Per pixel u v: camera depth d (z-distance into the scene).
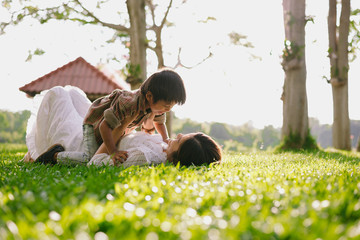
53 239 1.20
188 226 1.37
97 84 12.61
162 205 1.78
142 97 3.55
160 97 3.46
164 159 3.76
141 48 10.99
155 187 2.10
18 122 21.17
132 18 11.01
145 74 11.05
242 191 2.05
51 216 1.43
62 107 4.38
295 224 1.37
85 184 2.19
